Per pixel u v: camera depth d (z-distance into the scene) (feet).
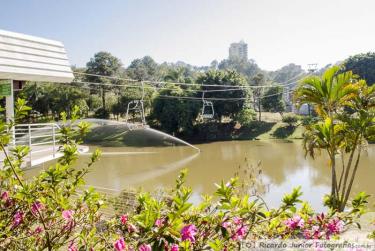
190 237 6.93
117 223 10.57
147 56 404.98
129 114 183.01
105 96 202.18
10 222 9.36
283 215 8.68
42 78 32.78
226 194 7.86
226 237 7.81
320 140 43.83
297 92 45.01
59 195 9.61
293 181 74.33
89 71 211.61
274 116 206.59
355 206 10.77
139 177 78.48
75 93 156.04
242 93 173.99
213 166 95.61
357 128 41.47
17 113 9.82
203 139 168.96
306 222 10.07
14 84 33.94
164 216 7.26
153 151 128.36
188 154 120.57
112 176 79.97
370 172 79.20
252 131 172.45
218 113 176.24
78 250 9.24
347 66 188.14
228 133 172.76
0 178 9.87
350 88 41.52
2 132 9.54
